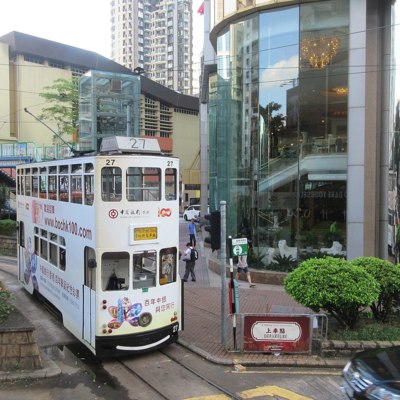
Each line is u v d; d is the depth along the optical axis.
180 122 68.31
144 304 9.00
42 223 12.39
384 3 15.98
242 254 9.88
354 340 8.80
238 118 17.78
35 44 49.69
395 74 16.19
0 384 7.73
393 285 9.66
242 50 17.45
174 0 114.44
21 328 8.20
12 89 49.50
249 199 17.25
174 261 9.57
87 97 25.72
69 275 10.14
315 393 7.31
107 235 8.67
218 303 13.30
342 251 15.61
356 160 15.15
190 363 8.76
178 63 115.06
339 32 15.41
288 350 8.94
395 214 16.48
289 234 16.33
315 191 15.95
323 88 15.70
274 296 14.04
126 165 8.71
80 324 9.43
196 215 44.00
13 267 19.86
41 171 12.43
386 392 5.29
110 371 8.45
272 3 15.93
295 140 16.17
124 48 115.88
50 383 7.86
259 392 7.37
